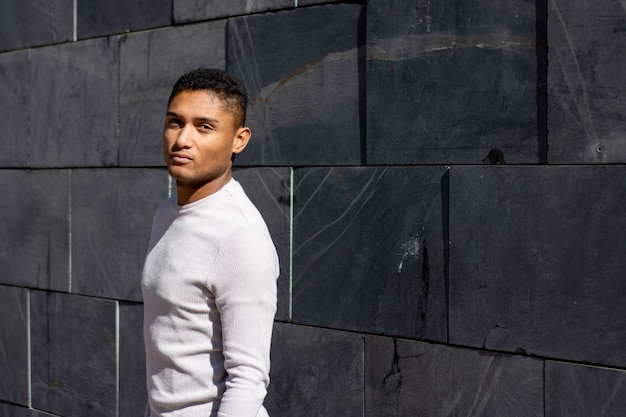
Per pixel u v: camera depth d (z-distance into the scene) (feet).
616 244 9.13
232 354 7.28
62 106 15.51
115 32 14.56
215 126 7.72
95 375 15.10
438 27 10.54
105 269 14.84
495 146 10.09
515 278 9.93
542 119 9.71
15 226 16.48
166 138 7.85
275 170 12.30
